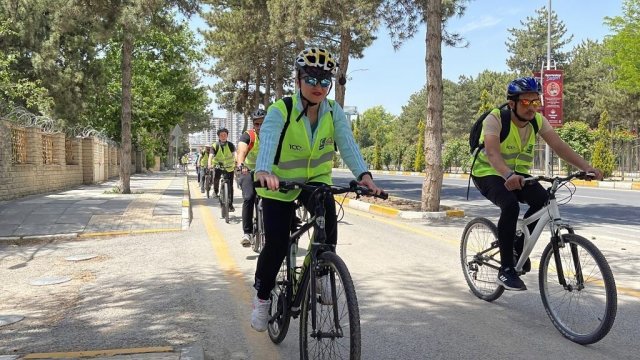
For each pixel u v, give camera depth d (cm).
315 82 342
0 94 2625
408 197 1864
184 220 1083
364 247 802
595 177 440
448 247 803
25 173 1566
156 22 1747
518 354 385
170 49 3631
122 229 973
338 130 367
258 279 377
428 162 1197
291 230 380
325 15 1956
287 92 3644
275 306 395
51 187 1867
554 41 5672
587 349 394
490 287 515
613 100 4462
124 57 1742
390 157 5525
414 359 377
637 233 957
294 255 374
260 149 345
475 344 404
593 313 399
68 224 1003
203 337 424
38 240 888
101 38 1661
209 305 510
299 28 2028
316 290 327
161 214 1152
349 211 1345
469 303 511
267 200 367
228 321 463
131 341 415
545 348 396
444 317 468
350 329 294
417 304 507
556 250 432
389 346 401
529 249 461
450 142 4106
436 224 1070
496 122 468
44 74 2814
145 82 3572
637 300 509
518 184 439
